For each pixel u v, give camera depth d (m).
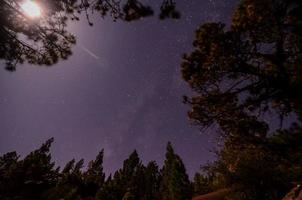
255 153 10.05
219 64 7.75
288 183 13.55
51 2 6.00
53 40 6.80
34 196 28.44
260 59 7.36
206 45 7.65
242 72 7.55
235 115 8.62
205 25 7.59
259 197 14.70
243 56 7.30
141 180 56.47
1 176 29.41
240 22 6.78
